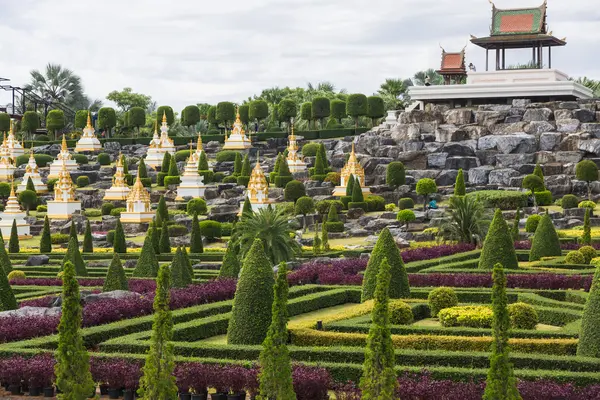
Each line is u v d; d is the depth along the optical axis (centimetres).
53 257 6719
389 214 8512
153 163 13025
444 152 10450
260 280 3034
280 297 2058
